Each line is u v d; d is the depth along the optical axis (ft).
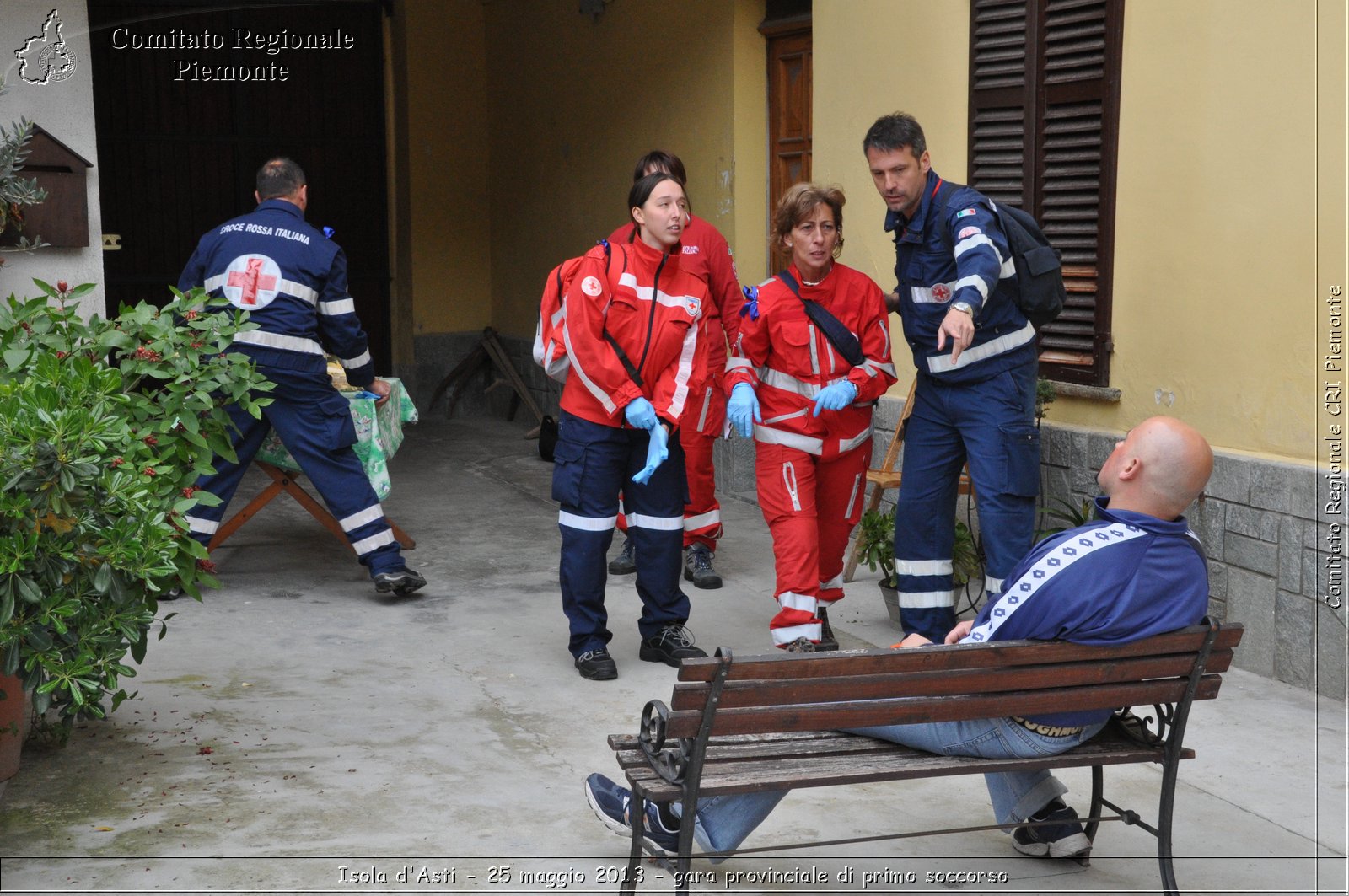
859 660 11.34
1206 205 19.69
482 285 46.03
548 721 17.58
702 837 12.52
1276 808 14.88
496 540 28.22
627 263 18.56
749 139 32.07
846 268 19.51
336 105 43.86
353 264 44.88
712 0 32.42
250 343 21.93
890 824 14.56
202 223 42.60
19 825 14.14
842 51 27.40
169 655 20.20
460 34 44.55
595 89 38.24
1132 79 20.77
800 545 19.39
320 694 18.54
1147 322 20.85
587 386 18.67
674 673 19.65
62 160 24.95
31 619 13.56
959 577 21.22
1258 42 18.63
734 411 18.67
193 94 42.09
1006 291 17.93
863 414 19.75
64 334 16.12
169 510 15.55
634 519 19.89
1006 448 18.38
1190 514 20.21
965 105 24.12
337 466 22.91
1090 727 12.66
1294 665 18.70
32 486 13.15
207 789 15.16
